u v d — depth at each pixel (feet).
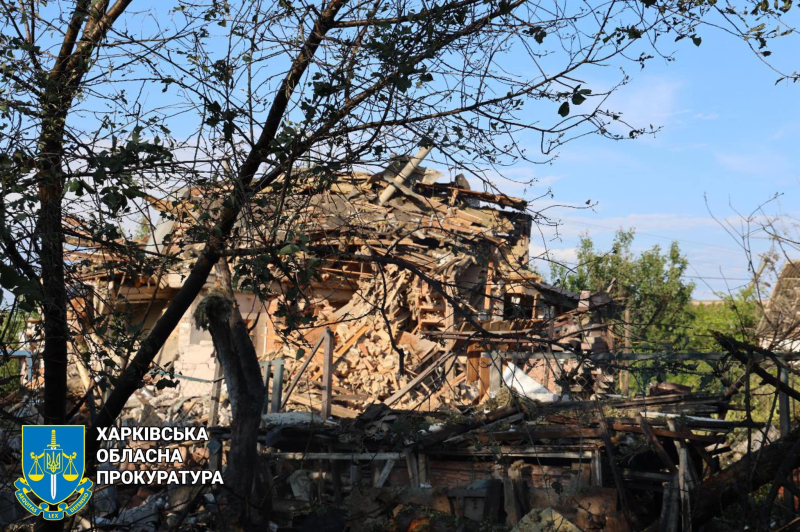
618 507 28.76
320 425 36.40
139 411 52.21
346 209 19.45
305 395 52.31
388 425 33.55
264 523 29.78
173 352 63.77
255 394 29.01
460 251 18.85
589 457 29.78
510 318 20.17
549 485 30.09
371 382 53.62
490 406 35.37
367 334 55.83
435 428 33.27
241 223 17.16
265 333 58.95
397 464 34.68
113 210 14.85
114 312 17.10
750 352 22.88
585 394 39.65
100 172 13.71
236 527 26.99
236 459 28.37
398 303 56.24
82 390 52.16
